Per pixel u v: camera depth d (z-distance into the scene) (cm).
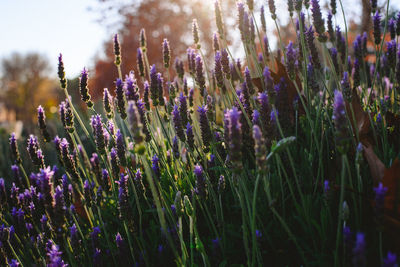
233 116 47
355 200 50
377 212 45
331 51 70
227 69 58
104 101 65
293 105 65
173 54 416
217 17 66
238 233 55
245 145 57
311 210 53
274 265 54
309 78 62
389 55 64
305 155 58
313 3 59
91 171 73
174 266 57
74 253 56
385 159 56
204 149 56
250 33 70
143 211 64
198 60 65
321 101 59
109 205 67
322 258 50
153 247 59
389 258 42
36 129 129
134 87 57
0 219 67
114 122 71
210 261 55
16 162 69
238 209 58
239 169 48
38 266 60
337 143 45
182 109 59
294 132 65
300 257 53
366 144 56
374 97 76
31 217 63
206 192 55
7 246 59
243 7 67
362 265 41
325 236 51
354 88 61
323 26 60
